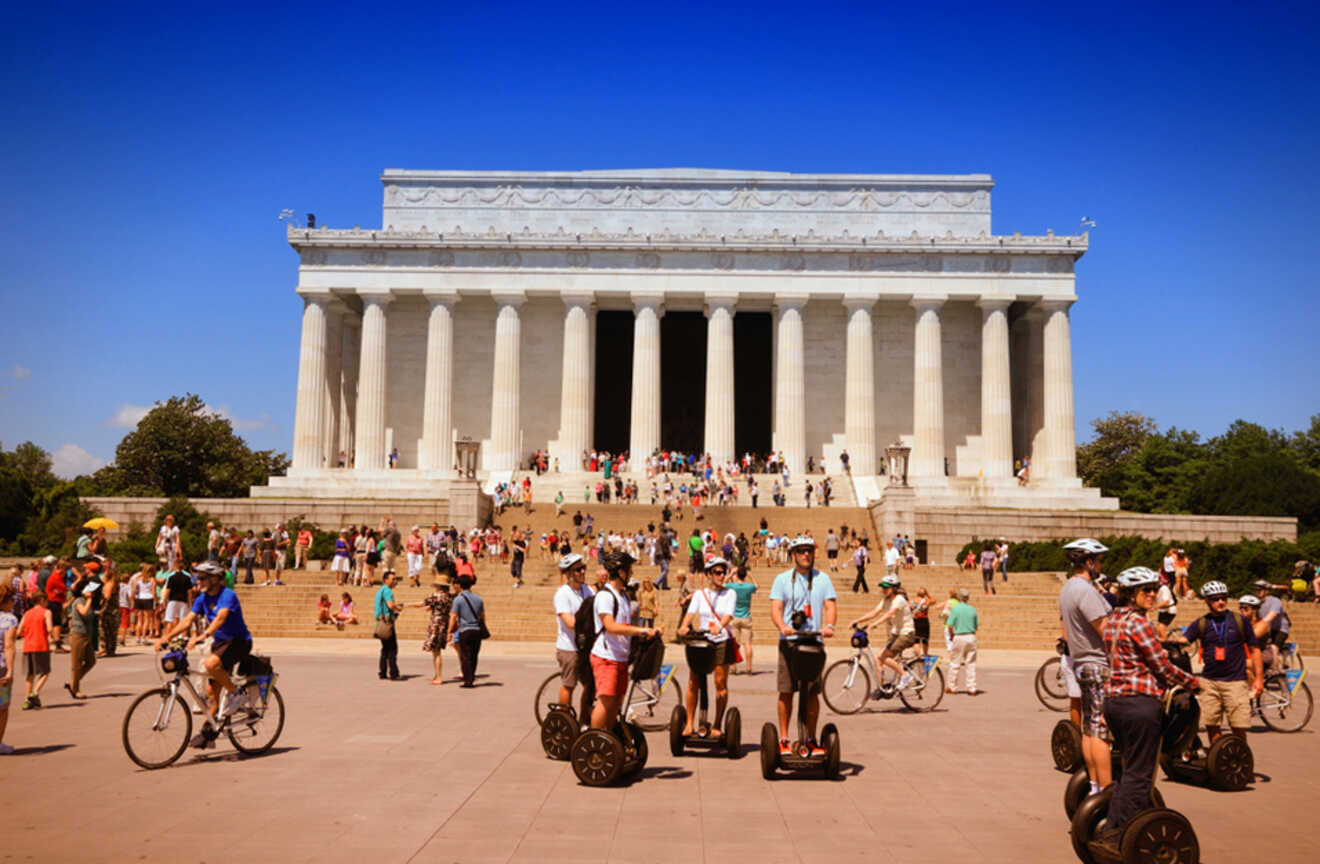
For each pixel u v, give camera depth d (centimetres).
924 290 8212
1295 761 1759
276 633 4228
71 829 1211
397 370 8881
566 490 7644
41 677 2203
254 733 1683
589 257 8269
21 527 6619
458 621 2630
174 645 1645
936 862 1117
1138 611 1142
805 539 1575
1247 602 2045
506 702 2336
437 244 8250
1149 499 9919
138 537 6162
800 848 1161
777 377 8262
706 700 1738
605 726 1495
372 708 2212
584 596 1706
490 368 8819
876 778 1548
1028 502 7712
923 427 8162
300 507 6706
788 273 8238
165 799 1365
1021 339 9038
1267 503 7681
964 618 2673
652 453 8075
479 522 6297
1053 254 8188
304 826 1230
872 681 2412
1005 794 1450
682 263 8262
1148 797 1092
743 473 8019
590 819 1275
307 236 8206
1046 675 2403
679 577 3212
